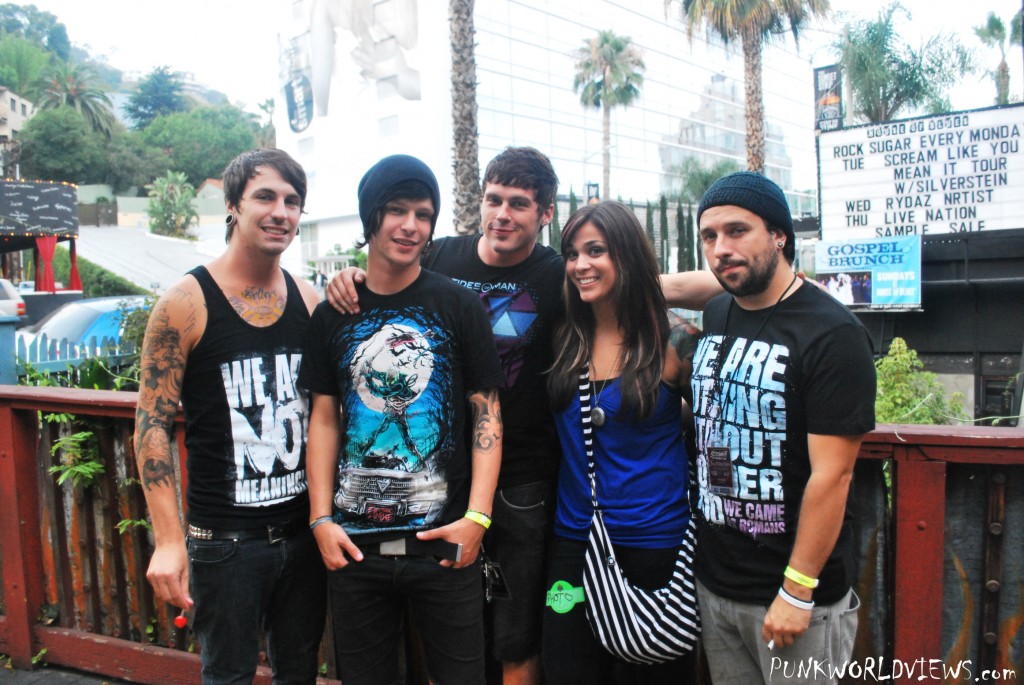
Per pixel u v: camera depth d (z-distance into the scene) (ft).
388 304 6.95
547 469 7.91
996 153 33.78
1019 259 34.99
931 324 37.86
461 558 6.70
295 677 7.54
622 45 132.57
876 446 7.11
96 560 10.05
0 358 17.66
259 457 6.98
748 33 64.39
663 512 7.04
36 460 10.19
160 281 124.36
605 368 7.25
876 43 67.72
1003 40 98.02
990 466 6.95
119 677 9.78
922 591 7.07
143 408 6.79
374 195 6.58
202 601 6.96
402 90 128.16
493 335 7.40
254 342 7.04
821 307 6.07
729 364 6.42
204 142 308.40
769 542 6.27
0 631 10.33
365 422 6.84
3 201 60.34
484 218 7.86
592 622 6.91
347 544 6.75
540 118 143.74
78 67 277.44
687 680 7.32
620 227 6.91
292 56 143.13
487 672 8.59
